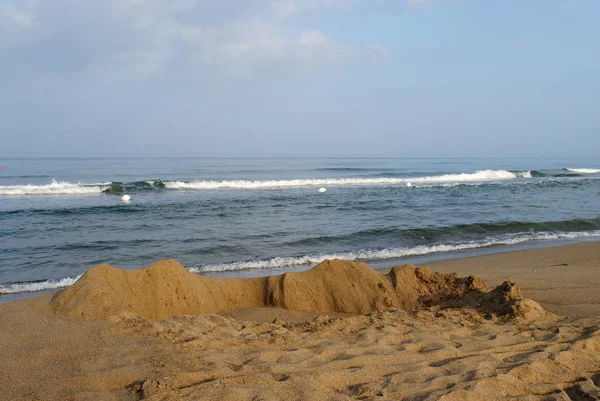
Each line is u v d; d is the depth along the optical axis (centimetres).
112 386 285
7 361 312
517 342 400
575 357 365
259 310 530
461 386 302
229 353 345
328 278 561
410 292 562
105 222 1477
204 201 2020
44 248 1105
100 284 453
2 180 3519
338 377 313
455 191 2550
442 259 1009
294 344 379
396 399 285
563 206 1898
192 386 281
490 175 4069
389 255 1050
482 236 1294
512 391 304
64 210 1683
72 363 312
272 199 2116
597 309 539
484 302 530
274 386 288
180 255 1050
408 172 5194
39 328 369
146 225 1427
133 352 333
